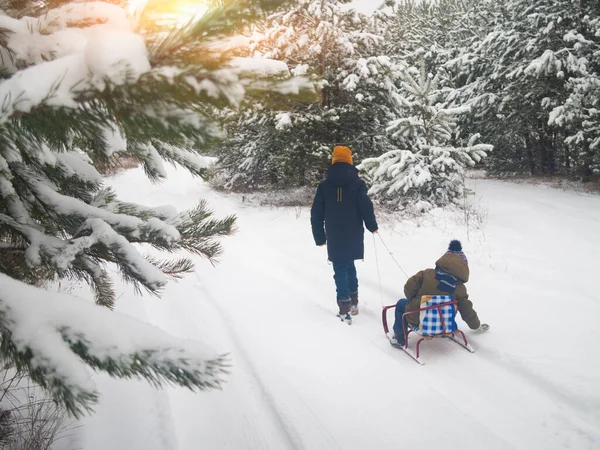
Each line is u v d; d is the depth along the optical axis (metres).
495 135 19.77
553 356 3.77
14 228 1.94
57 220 2.14
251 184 17.52
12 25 1.28
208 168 2.54
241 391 3.53
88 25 1.30
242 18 1.26
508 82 18.36
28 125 1.13
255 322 4.80
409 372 3.72
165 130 1.18
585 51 15.36
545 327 4.37
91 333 1.22
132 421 3.01
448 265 3.86
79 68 1.15
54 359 1.10
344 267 4.82
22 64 1.30
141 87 1.11
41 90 1.07
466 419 3.07
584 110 14.75
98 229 1.94
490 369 3.72
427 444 2.83
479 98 19.28
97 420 2.99
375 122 13.72
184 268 2.66
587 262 6.80
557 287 5.63
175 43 1.23
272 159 13.97
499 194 14.79
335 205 4.82
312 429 2.99
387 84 12.87
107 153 1.99
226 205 13.68
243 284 6.17
